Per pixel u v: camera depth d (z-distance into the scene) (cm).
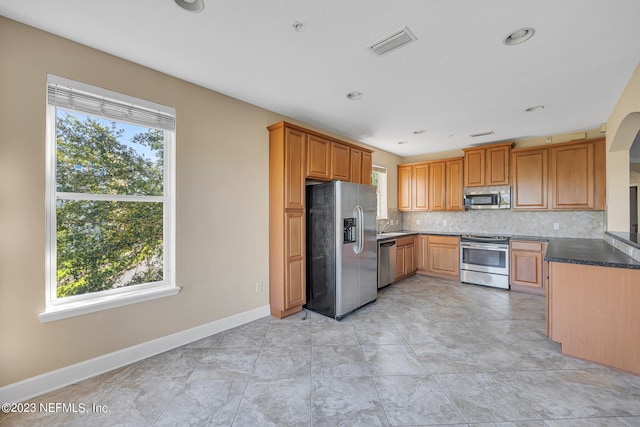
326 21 177
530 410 171
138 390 192
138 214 239
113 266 226
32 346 186
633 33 186
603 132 387
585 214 423
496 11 167
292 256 325
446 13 169
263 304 327
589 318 225
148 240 245
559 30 184
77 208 209
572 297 232
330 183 328
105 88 214
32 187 187
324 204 333
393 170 577
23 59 182
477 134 435
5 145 178
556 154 418
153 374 211
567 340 235
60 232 201
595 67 231
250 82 262
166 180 254
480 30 185
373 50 210
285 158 314
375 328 295
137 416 168
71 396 186
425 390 191
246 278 309
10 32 178
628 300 210
